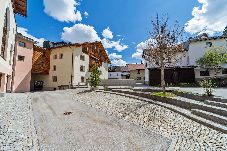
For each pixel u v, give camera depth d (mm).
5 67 16109
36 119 9422
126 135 7715
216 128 8398
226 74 32812
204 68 33750
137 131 8266
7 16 15953
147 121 9867
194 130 8461
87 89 25297
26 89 31312
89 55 40188
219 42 34000
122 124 9258
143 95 17312
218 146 6656
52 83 36750
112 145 6629
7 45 16516
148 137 7555
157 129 8617
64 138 7102
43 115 10336
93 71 25016
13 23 19750
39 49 37781
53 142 6668
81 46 36406
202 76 34531
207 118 9805
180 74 33250
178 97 15156
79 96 18812
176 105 13398
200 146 6676
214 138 7422
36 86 38156
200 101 13195
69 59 34906
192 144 6863
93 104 14320
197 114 10680
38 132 7578
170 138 7480
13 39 20891
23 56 31078
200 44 35438
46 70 37406
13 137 6391
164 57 18312
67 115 10602
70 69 34500
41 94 20047
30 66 32312
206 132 8148
